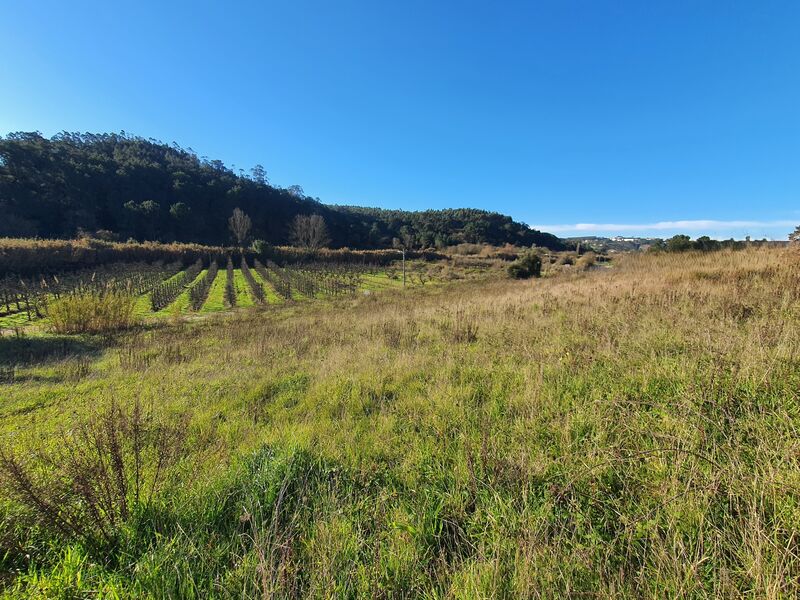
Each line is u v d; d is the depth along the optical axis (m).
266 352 8.25
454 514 2.06
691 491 1.80
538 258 30.97
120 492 2.09
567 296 8.95
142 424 3.10
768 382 2.68
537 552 1.60
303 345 8.59
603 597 1.41
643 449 2.29
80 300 15.02
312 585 1.59
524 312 7.77
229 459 2.80
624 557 1.62
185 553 1.82
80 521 1.97
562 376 3.72
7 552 1.78
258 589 1.54
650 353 3.80
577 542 1.72
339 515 2.07
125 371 7.79
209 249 48.06
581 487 2.06
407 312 11.76
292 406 4.46
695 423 2.36
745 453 2.08
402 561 1.73
